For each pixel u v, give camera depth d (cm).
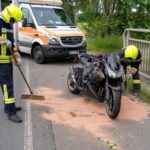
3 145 498
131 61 721
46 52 1113
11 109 592
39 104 686
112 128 563
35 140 513
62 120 597
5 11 566
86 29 1758
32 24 1171
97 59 670
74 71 761
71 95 758
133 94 756
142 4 1569
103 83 623
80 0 2066
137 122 593
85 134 537
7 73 580
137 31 938
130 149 486
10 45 565
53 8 1255
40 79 912
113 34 1666
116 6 1638
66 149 484
